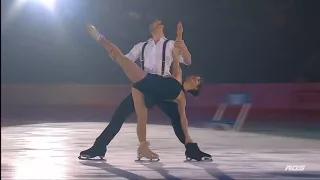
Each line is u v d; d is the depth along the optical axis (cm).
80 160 2362
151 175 2009
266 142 3139
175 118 2283
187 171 2094
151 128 3950
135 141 3109
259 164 2280
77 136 3400
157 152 2662
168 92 2183
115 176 1984
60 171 2084
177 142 3094
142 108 2230
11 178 1939
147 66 2200
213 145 2984
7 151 2684
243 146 2939
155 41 2212
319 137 3425
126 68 2181
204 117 4922
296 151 2723
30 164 2261
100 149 2347
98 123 4303
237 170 2127
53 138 3288
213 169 2147
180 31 2194
